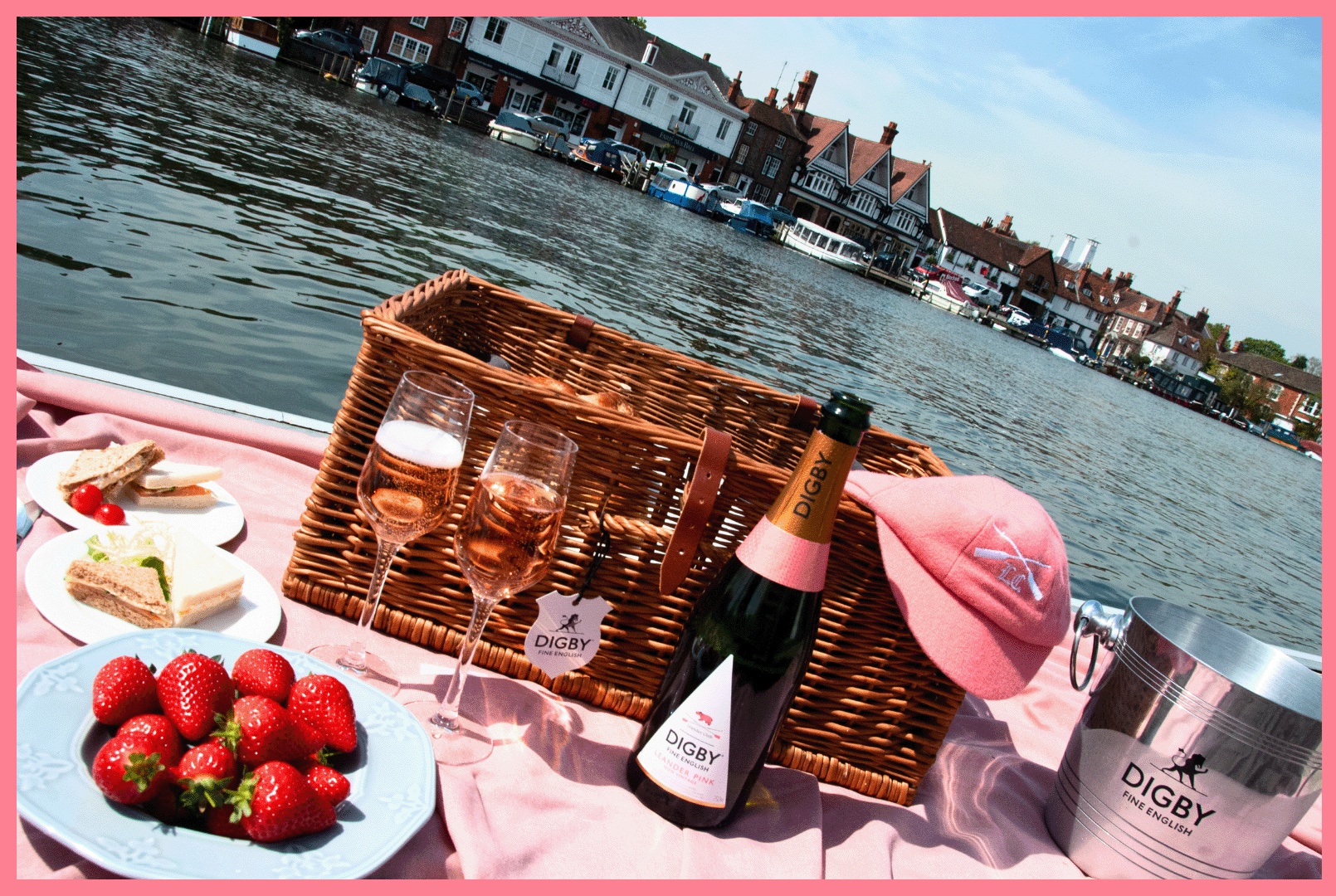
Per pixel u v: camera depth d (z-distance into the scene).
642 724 1.40
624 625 1.48
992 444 13.50
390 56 44.81
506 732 1.34
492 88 47.56
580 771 1.31
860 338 20.34
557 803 1.21
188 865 0.85
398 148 23.52
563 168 40.75
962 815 1.56
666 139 52.09
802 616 1.22
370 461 1.18
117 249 6.96
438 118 42.34
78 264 6.26
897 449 2.15
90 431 1.84
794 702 1.50
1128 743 1.43
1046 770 1.79
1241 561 12.48
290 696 1.06
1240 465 29.48
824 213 60.47
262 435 2.08
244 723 0.96
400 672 1.40
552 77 48.00
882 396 13.81
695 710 1.23
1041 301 71.25
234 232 9.13
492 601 1.22
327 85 36.53
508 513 1.11
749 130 55.03
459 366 1.39
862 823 1.45
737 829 1.31
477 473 1.44
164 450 1.93
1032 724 2.10
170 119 14.98
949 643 1.32
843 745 1.52
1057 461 14.31
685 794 1.24
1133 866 1.43
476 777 1.20
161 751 0.91
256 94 23.77
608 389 2.26
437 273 10.75
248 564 1.52
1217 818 1.35
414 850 1.06
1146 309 77.75
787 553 1.21
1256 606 10.24
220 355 5.61
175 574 1.30
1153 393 63.03
